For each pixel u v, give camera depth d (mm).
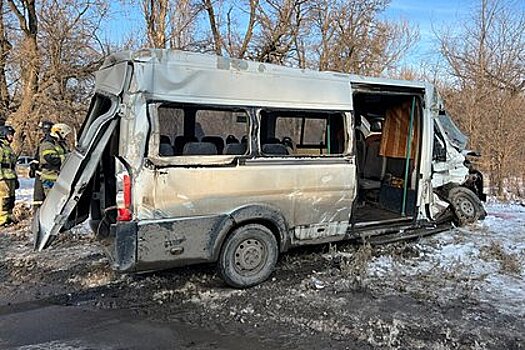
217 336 3982
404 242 6945
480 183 8812
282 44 18031
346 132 5820
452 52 18297
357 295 4922
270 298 4848
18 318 4348
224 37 17875
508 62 15734
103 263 5953
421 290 5051
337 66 20438
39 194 7770
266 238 5266
